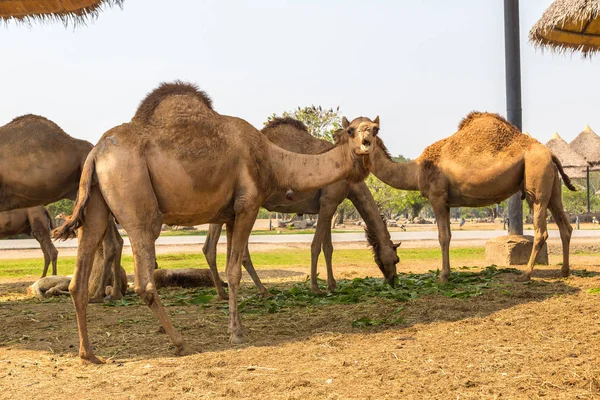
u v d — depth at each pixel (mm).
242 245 6801
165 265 18078
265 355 5887
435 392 4559
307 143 9797
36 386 5176
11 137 8844
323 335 6676
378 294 9242
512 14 14656
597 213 50969
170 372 5363
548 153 9930
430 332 6645
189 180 6309
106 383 5168
